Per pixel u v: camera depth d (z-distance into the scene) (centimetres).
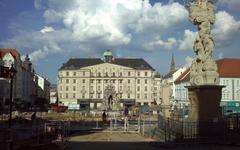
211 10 3441
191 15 3450
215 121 3253
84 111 12988
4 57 15038
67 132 4884
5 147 2488
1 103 11781
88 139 4303
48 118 8912
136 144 3625
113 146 3447
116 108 14825
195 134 3303
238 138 3203
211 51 3359
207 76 3297
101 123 7294
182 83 15925
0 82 12538
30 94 19500
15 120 6694
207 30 3394
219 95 3266
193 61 3422
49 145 3186
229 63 13575
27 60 19325
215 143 3164
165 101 7081
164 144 3303
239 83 13225
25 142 3100
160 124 4528
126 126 5788
